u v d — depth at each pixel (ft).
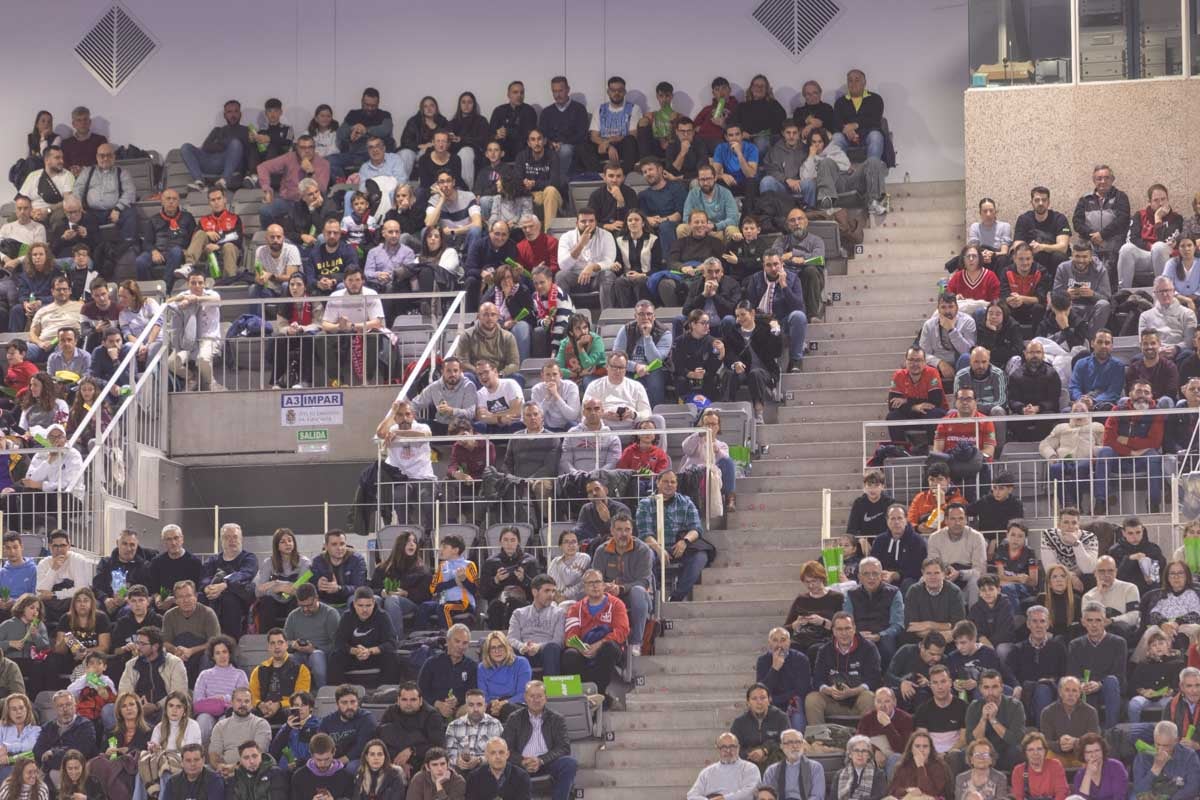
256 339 76.59
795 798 53.72
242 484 76.33
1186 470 66.18
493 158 90.07
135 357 74.74
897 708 55.67
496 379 72.02
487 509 67.05
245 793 55.52
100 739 58.75
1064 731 54.19
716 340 74.64
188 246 88.99
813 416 75.72
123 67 98.63
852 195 87.51
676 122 91.61
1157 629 56.03
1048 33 85.87
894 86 92.48
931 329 74.38
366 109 94.84
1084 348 72.95
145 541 72.23
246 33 98.07
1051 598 57.98
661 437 70.33
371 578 63.26
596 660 58.75
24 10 99.25
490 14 96.32
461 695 57.52
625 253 83.30
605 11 95.35
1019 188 85.66
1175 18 84.84
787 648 57.36
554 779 55.62
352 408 75.00
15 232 91.04
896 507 61.52
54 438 69.72
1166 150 84.69
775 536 67.92
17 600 62.59
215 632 61.16
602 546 62.49
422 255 84.58
